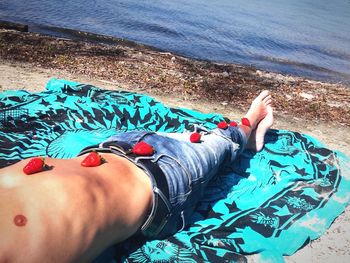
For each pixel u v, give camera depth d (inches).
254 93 52.3
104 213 17.9
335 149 38.4
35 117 32.0
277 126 42.4
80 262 17.1
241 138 29.4
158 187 20.7
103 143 22.5
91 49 60.8
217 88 51.8
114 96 37.7
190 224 24.2
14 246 14.4
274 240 23.9
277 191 28.5
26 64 48.9
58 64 50.9
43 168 18.1
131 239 21.7
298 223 25.6
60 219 16.0
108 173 19.8
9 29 67.9
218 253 22.1
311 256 23.5
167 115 36.2
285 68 83.1
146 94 45.6
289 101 51.1
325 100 53.7
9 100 33.7
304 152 33.9
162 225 21.5
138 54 63.8
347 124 46.1
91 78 48.0
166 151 22.7
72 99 35.6
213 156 25.1
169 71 55.9
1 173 17.2
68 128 31.5
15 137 28.8
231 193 27.7
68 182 17.4
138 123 34.2
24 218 15.2
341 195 29.1
